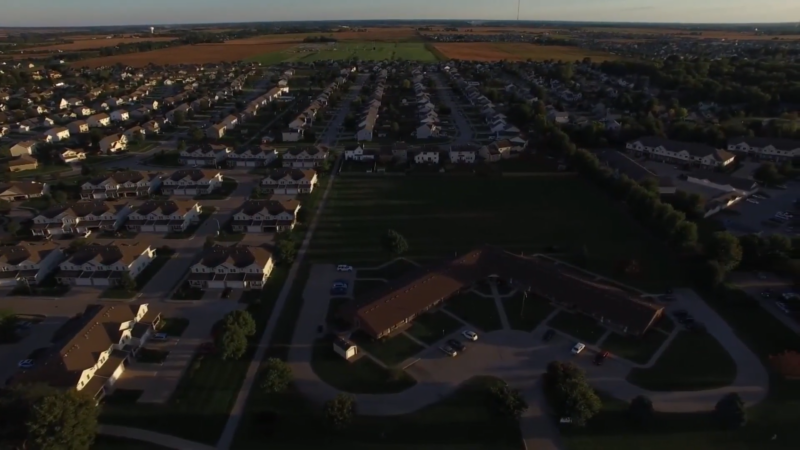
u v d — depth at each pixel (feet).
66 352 227.81
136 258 323.98
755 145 519.60
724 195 418.72
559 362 232.73
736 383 228.02
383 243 336.90
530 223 391.45
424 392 225.56
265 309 286.05
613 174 461.78
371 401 220.43
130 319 258.16
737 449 195.62
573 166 509.35
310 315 281.13
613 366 239.30
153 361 245.24
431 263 332.19
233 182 488.02
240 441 201.36
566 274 298.76
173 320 275.59
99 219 385.91
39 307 289.53
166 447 198.08
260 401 221.05
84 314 264.11
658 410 214.07
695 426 206.08
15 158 534.78
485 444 199.52
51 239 371.76
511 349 252.62
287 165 529.86
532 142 593.42
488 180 483.10
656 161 527.40
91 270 315.78
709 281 293.23
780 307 278.87
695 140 558.56
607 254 341.21
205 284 305.94
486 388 227.40
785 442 198.08
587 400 202.39
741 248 314.35
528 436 202.90
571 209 415.44
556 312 280.51
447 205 427.74
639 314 262.06
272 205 392.27
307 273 324.60
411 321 274.16
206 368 240.53
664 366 238.68
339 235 375.86
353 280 316.19
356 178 493.77
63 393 196.95
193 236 376.48
